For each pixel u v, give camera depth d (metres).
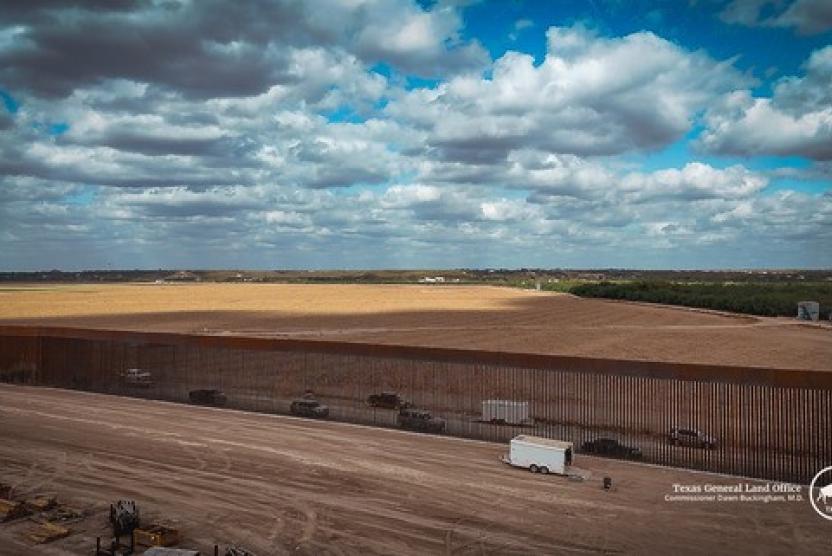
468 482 38.25
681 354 84.56
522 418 50.25
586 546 29.70
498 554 28.89
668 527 31.91
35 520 32.47
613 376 49.50
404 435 48.84
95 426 51.25
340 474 39.50
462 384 61.00
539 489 37.12
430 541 30.17
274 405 58.31
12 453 43.88
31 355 73.06
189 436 48.19
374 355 54.50
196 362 72.88
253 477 38.97
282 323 124.19
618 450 43.47
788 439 44.19
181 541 30.03
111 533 30.98
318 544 29.80
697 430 45.12
